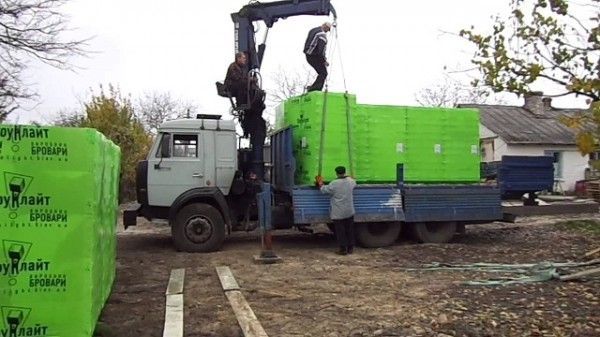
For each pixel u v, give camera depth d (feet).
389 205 42.24
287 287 27.99
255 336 19.74
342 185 39.01
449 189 44.09
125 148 89.86
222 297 26.13
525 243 44.86
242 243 44.70
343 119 41.37
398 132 43.39
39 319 14.39
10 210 14.29
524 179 51.55
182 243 39.99
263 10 43.80
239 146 43.32
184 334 20.22
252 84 42.52
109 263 22.49
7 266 14.24
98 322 19.88
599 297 24.89
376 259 37.01
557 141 100.83
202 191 40.09
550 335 19.65
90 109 93.30
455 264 34.78
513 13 14.23
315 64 42.93
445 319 21.45
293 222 40.98
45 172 14.52
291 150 42.24
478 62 15.42
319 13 43.50
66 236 14.62
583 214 63.16
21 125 14.40
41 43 41.65
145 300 25.30
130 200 86.22
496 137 101.96
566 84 13.56
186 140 40.50
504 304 23.77
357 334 20.02
